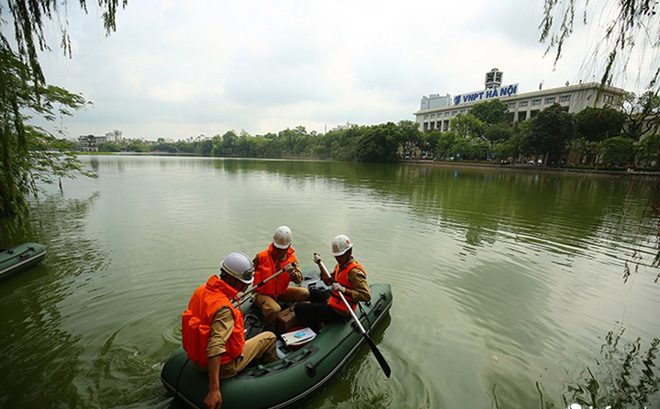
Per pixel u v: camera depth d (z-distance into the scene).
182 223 9.46
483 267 6.51
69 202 12.81
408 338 4.05
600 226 10.20
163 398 2.92
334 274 3.82
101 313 4.36
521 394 3.18
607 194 17.86
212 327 2.38
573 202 14.77
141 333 3.90
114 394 2.96
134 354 3.52
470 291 5.44
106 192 15.79
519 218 11.17
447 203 14.00
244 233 8.43
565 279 6.03
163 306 4.56
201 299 2.50
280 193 16.20
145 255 6.65
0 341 3.72
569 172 36.09
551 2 3.34
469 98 78.06
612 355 3.85
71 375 3.19
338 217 10.66
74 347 3.62
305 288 4.24
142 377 3.18
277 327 3.60
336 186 19.83
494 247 7.86
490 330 4.29
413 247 7.69
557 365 3.63
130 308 4.50
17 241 7.52
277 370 2.86
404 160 59.91
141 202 12.99
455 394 3.15
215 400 2.31
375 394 3.12
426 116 91.94
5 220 8.45
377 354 3.16
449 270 6.32
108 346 3.65
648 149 3.78
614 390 3.27
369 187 19.56
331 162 61.03
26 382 3.09
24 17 3.43
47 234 8.16
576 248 7.92
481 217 11.21
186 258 6.49
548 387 3.28
